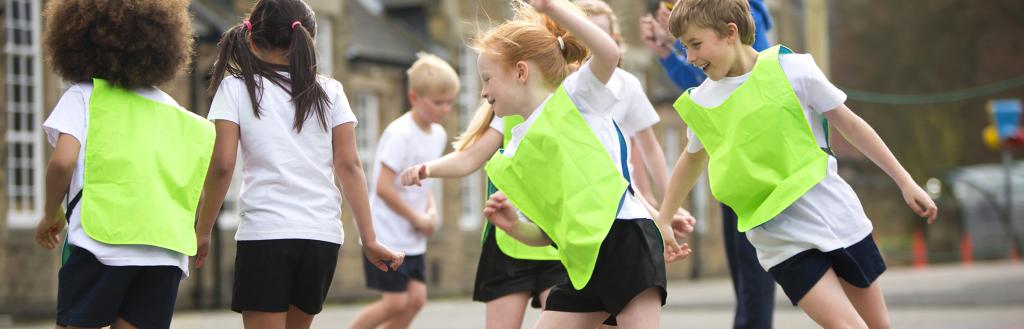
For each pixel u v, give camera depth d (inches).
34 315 1195.3
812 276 355.3
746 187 362.9
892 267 2605.8
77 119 339.6
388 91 1732.3
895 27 3282.5
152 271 342.6
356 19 1761.8
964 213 2891.2
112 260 333.4
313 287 374.0
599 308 345.4
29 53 1206.9
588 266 332.8
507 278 448.1
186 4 361.4
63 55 344.5
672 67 502.9
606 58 330.3
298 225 366.0
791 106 358.9
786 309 1087.6
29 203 1208.2
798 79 360.2
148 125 347.3
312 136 373.1
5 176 1170.6
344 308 1357.0
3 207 1170.6
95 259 334.3
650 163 455.2
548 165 341.1
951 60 3235.7
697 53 363.3
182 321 1037.8
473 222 1886.1
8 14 1186.0
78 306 334.3
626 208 339.6
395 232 558.3
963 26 3216.0
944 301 1107.9
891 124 3272.6
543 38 351.3
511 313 446.9
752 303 490.9
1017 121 1770.4
